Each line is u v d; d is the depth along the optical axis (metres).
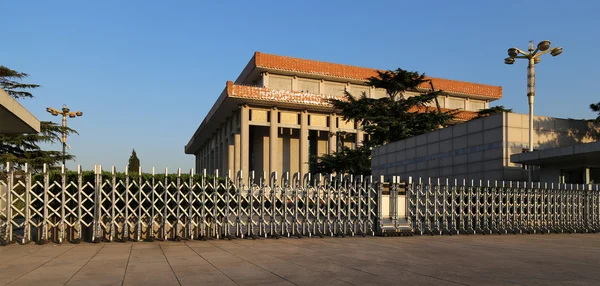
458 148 29.66
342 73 68.44
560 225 19.03
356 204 16.38
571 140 28.08
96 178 12.92
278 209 15.18
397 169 36.28
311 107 64.38
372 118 40.31
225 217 14.45
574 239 15.59
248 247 12.16
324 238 15.03
